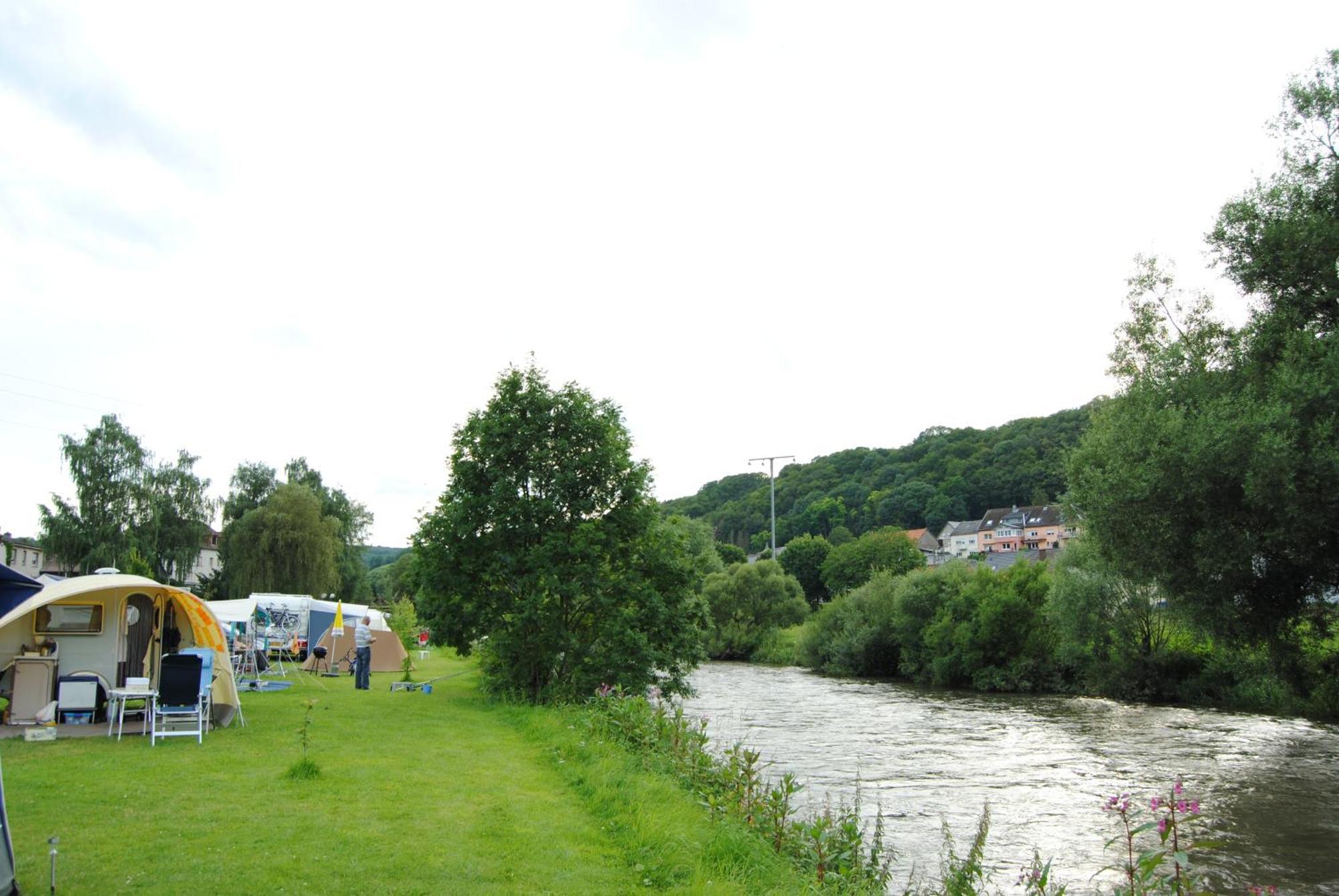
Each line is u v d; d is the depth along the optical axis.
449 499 22.39
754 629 67.81
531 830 8.73
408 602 46.50
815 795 16.94
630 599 21.23
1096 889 11.64
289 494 67.38
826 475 153.00
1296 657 24.47
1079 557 37.97
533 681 21.12
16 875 6.75
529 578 20.72
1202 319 26.39
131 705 15.46
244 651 25.72
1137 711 32.31
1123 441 22.91
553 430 22.39
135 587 14.44
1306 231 21.69
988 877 12.02
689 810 9.25
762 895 7.01
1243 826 15.29
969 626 42.38
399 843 8.04
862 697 37.56
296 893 6.62
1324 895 11.73
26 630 14.80
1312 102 22.58
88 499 59.28
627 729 13.91
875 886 8.20
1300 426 19.53
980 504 131.50
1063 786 18.27
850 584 95.38
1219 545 20.86
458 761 12.40
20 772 10.60
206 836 8.06
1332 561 20.30
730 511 152.75
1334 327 21.56
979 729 27.09
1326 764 20.94
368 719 16.83
